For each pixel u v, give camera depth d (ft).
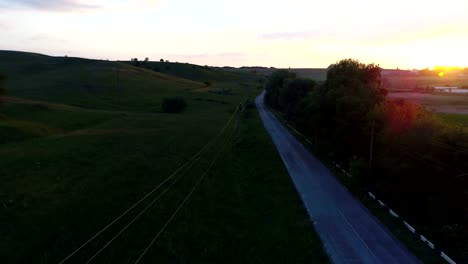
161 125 195.00
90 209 74.54
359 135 116.98
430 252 63.41
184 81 521.24
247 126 220.02
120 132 164.76
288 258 62.34
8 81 359.46
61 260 56.08
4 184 82.94
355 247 65.57
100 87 356.18
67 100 277.03
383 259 61.31
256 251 64.69
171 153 131.03
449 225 70.38
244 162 132.05
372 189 94.53
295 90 240.53
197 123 211.61
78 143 131.64
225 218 79.00
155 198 85.15
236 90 503.61
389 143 93.09
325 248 65.26
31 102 214.90
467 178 70.38
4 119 159.12
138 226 70.33
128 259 58.90
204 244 66.28
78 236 63.82
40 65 501.56
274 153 145.59
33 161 102.83
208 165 120.57
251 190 99.60
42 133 148.36
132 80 421.18
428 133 80.18
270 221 78.38
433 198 74.13
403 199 84.53
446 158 74.54
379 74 156.66
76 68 477.77
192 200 86.84
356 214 81.30
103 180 92.94
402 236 69.82
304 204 87.61
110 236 65.31
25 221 65.67
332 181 107.14
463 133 74.54
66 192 82.07
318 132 143.43
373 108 111.75
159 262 59.26
